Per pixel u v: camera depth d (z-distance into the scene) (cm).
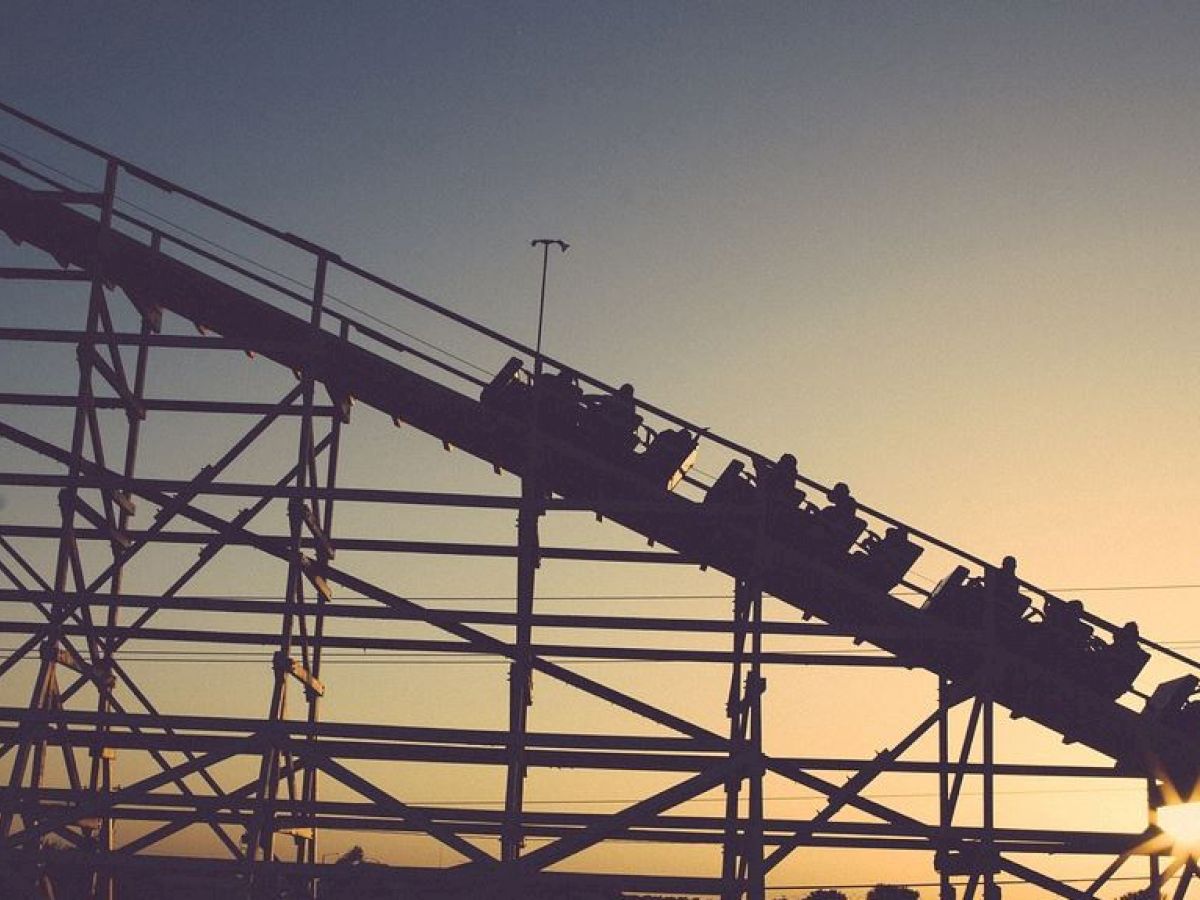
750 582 3006
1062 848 2948
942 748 3169
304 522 2962
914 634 2919
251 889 2812
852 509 2995
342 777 2791
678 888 2750
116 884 3688
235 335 3075
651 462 3025
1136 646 3025
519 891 2742
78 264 3069
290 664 2852
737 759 2816
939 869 3138
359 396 3062
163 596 2853
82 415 2917
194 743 2823
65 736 2822
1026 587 2998
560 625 2891
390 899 3105
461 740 2794
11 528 2895
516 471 3120
